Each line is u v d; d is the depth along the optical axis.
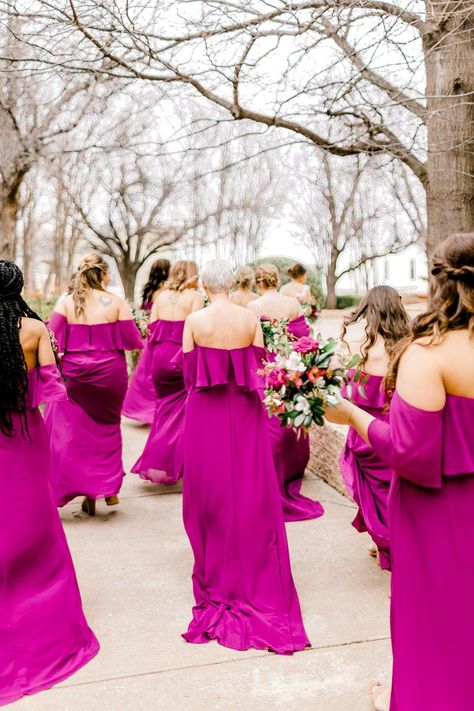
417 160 5.94
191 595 3.98
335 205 19.78
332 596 3.92
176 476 5.93
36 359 3.33
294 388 2.62
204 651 3.33
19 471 3.20
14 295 3.27
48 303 13.38
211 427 3.81
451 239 2.20
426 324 2.19
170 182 14.63
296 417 2.60
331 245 21.83
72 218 15.09
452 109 5.47
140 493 5.99
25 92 8.50
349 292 29.61
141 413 8.34
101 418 5.29
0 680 2.98
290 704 2.90
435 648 2.20
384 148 5.81
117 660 3.26
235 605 3.65
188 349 3.88
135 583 4.15
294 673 3.13
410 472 2.14
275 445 5.24
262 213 19.16
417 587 2.23
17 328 3.21
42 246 19.02
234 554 3.70
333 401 2.53
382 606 3.78
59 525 3.39
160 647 3.38
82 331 5.17
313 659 3.24
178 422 5.96
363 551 4.59
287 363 2.61
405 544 2.27
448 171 5.63
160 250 18.03
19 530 3.17
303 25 5.17
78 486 5.18
